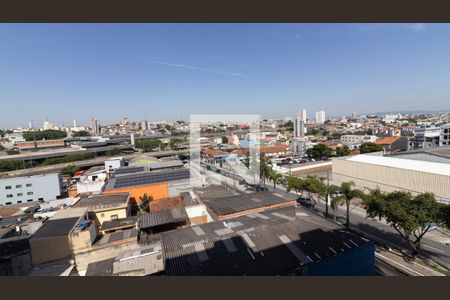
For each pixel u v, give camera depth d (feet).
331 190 82.53
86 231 61.52
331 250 48.70
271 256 46.68
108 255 62.23
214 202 83.97
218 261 45.29
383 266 54.90
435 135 184.03
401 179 97.25
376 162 112.68
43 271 57.26
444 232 70.03
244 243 50.29
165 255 47.21
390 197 59.82
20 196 121.70
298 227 56.54
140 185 112.68
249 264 44.47
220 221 62.90
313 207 96.73
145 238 67.87
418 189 91.35
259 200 84.28
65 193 132.26
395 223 57.36
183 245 50.14
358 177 116.37
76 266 59.82
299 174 152.05
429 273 51.60
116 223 75.51
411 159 117.19
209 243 50.57
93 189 121.29
